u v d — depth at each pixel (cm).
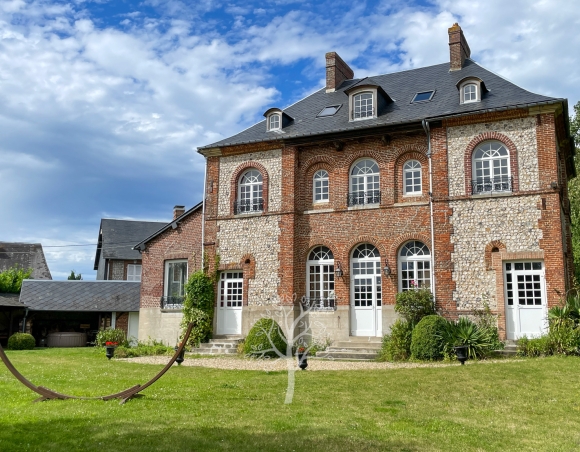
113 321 2938
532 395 1045
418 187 1897
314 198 2041
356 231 1930
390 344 1664
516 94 1803
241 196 2134
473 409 951
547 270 1641
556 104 1680
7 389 1104
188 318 2033
